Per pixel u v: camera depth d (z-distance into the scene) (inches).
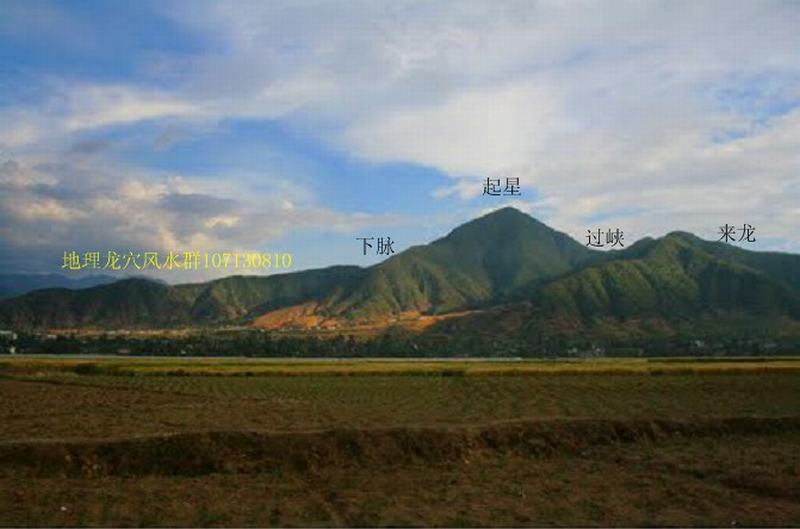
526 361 6791.3
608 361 6235.2
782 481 1403.8
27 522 1100.5
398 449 1649.9
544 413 2352.4
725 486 1411.2
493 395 3024.1
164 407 2568.9
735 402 2709.2
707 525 1129.4
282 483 1411.2
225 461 1533.0
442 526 1112.2
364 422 2065.7
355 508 1211.2
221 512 1175.0
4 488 1301.7
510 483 1424.7
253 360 6973.4
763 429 2058.3
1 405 2628.0
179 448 1555.1
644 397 2903.5
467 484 1411.2
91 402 2765.7
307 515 1167.6
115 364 5032.0
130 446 1549.0
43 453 1491.1
